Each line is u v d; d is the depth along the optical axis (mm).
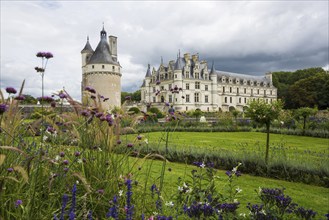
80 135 3064
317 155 7652
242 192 4418
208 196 2732
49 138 2951
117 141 2922
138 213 2594
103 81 38219
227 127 19406
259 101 6293
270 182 5336
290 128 17719
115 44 45031
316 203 4102
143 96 61719
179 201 2748
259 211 2459
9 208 2096
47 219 2125
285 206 2531
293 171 5633
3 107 1627
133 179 3172
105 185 2783
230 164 6398
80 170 2898
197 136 14859
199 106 54656
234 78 64562
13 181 2311
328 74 60438
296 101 63562
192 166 6578
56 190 2477
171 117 3730
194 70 54812
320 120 18297
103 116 2719
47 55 2199
